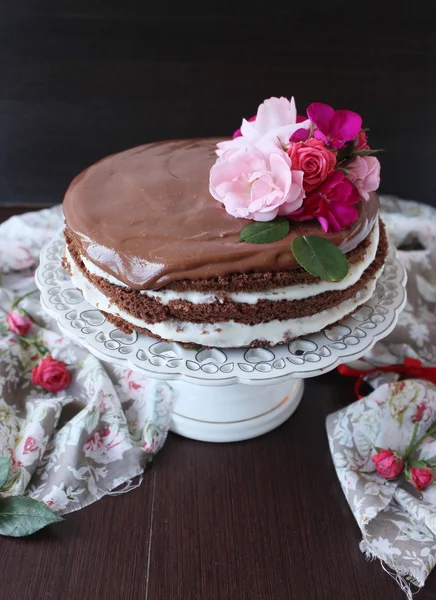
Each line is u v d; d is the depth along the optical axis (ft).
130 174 1.87
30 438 1.79
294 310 1.66
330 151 1.64
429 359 2.10
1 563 1.61
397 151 2.76
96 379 1.94
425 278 2.32
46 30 2.50
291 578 1.60
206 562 1.63
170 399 1.93
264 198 1.58
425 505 1.69
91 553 1.64
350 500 1.72
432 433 1.85
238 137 1.78
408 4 2.44
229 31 2.51
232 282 1.58
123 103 2.66
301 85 2.63
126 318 1.70
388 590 1.58
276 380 1.62
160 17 2.48
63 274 1.97
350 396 2.04
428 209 2.68
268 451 1.88
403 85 2.62
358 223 1.67
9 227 2.49
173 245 1.60
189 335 1.66
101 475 1.78
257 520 1.71
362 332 1.76
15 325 2.07
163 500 1.76
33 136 2.72
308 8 2.46
